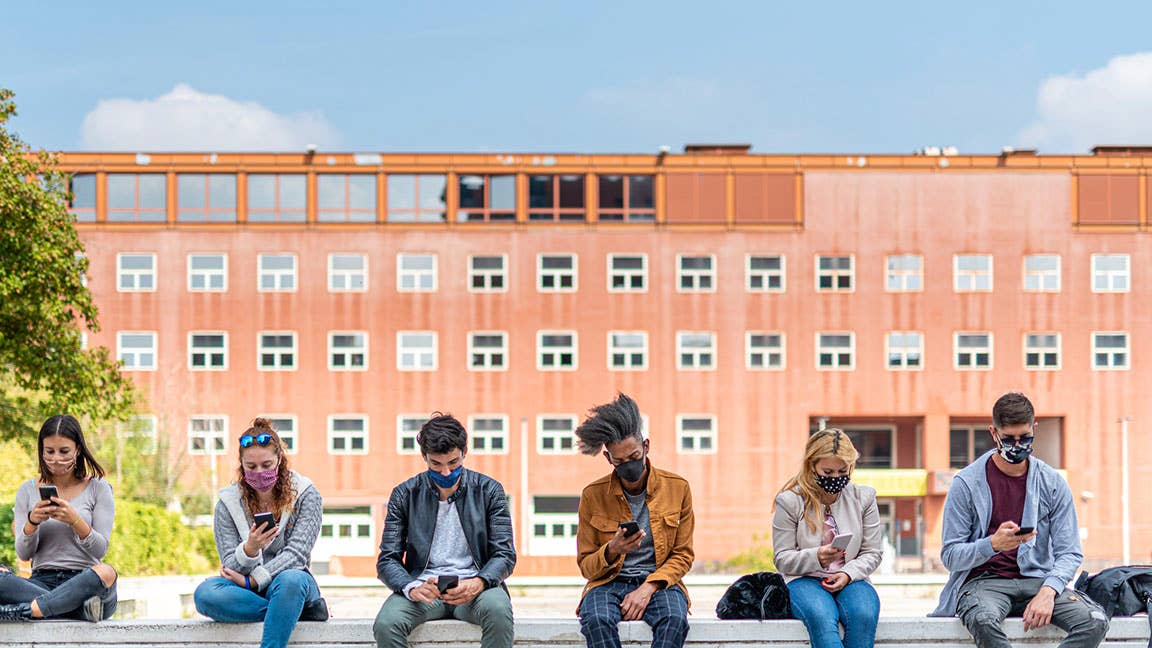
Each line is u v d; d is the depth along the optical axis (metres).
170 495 42.72
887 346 51.78
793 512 8.02
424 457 7.81
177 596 19.69
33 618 8.02
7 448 33.41
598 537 7.90
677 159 51.97
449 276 51.56
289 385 51.09
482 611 7.60
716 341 51.56
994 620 7.73
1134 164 52.16
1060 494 7.98
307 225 51.59
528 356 51.38
